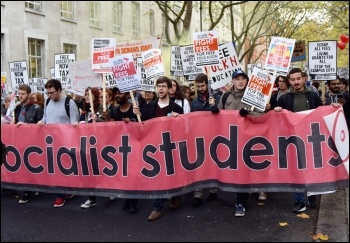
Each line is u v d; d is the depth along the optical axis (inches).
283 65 213.5
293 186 212.7
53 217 222.5
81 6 870.4
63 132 238.7
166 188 216.5
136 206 228.4
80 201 252.5
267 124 215.6
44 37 762.2
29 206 243.8
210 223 205.6
